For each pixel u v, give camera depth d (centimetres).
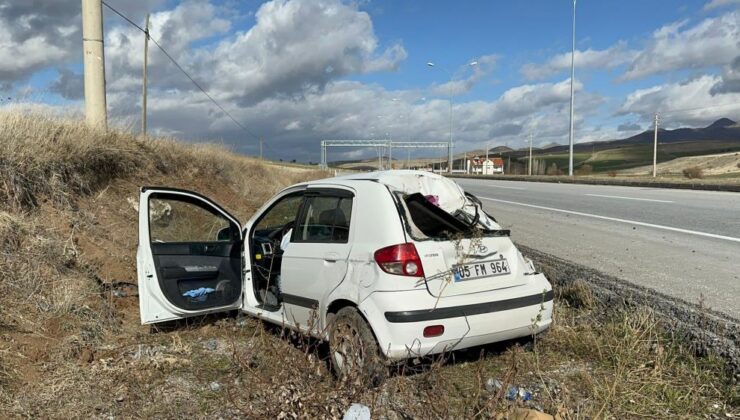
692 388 370
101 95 951
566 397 350
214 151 1530
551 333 475
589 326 493
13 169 648
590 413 340
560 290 604
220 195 1338
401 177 454
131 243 745
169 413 352
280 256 541
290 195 511
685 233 964
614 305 538
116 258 681
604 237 958
